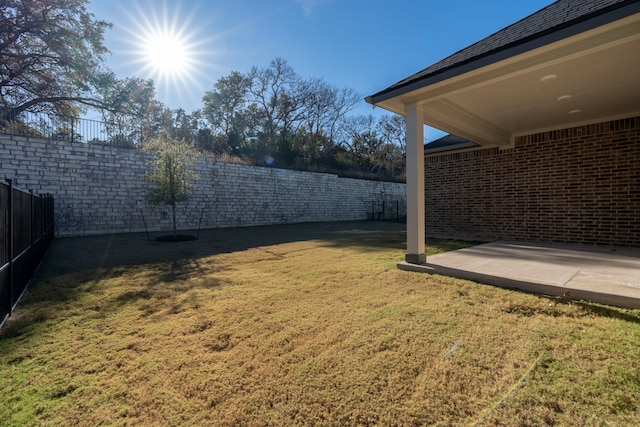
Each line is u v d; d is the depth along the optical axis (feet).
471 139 25.11
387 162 109.40
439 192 31.04
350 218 72.02
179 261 20.92
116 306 11.98
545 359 6.97
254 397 6.16
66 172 33.27
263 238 34.04
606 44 10.19
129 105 64.54
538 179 24.58
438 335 8.39
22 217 13.97
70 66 50.47
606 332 8.07
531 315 9.58
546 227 24.20
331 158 101.19
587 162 22.20
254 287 14.19
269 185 55.21
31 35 46.70
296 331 9.12
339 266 18.13
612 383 6.00
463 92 15.60
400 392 6.10
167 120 84.64
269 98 98.27
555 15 12.78
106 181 35.81
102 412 5.86
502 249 21.22
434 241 26.86
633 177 20.36
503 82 14.78
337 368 7.04
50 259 21.36
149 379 6.93
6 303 10.89
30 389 6.62
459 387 6.17
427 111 17.63
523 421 5.18
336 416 5.52
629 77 14.19
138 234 36.06
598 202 21.76
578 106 18.53
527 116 20.62
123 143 37.65
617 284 11.32
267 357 7.70
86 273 17.46
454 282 13.37
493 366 6.83
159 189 31.76
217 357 7.82
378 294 12.33
